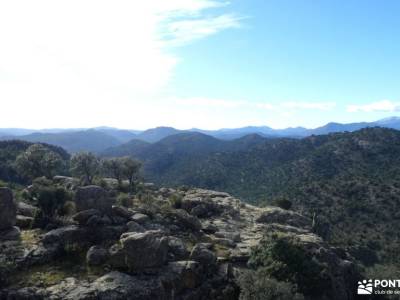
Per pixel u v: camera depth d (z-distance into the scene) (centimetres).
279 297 2950
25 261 2859
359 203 13112
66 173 7488
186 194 6519
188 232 4162
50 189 3784
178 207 5250
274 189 16662
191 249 3638
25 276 2716
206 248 3603
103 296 2583
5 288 2528
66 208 3797
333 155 19700
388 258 8925
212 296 3188
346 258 5053
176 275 3027
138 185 6550
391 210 12312
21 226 3541
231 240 4191
